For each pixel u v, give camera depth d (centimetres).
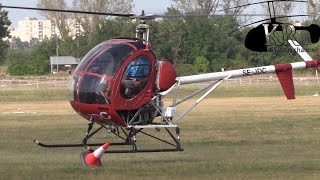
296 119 5200
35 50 16788
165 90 2597
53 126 4694
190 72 12225
